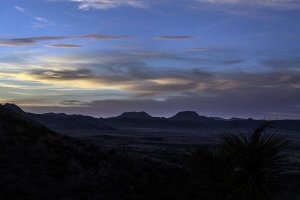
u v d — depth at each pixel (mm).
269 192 13992
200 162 15875
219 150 15633
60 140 34594
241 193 14227
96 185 25484
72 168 27516
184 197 19609
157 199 26125
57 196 21109
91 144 40562
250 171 14352
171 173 37094
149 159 45344
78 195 22391
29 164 25078
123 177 30406
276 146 14469
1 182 20328
